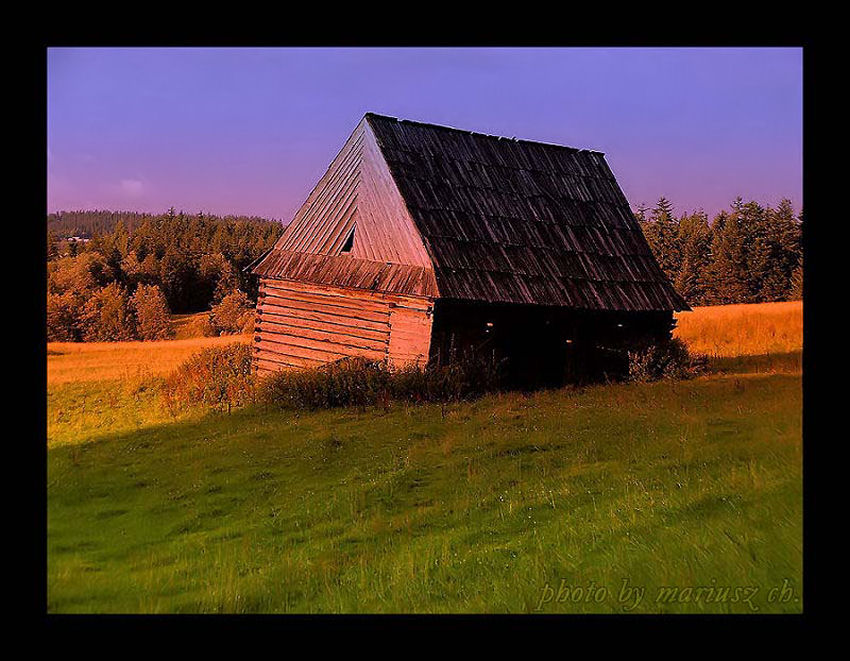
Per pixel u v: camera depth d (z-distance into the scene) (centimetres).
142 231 18038
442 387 2556
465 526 1245
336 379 2597
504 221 3181
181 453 2044
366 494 1525
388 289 2825
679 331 4716
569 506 1234
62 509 1588
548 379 3038
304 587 1051
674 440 1588
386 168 3016
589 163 3847
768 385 2342
